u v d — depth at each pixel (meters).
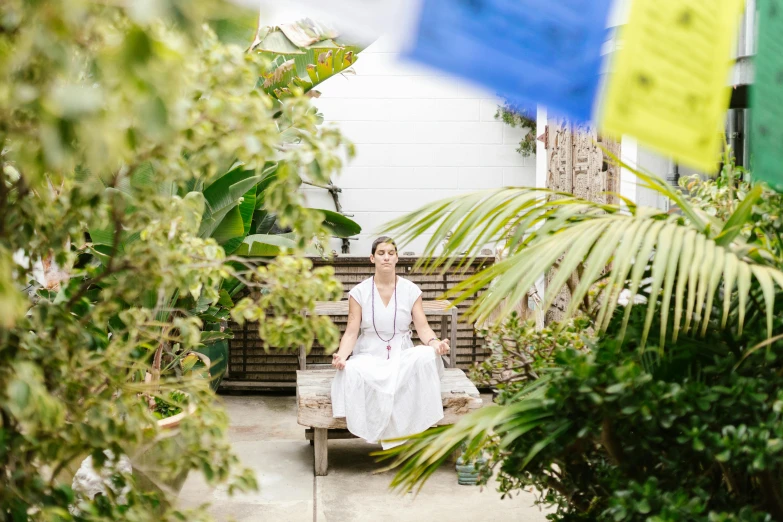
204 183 4.16
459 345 6.59
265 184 5.70
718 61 1.16
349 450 5.00
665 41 1.12
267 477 4.45
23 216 1.64
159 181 1.73
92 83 1.14
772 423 1.68
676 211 2.00
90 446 1.67
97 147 0.89
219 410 1.85
